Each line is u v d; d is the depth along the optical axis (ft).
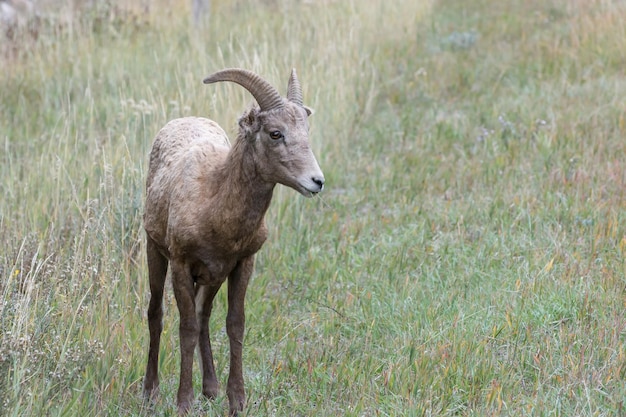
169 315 82.69
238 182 64.28
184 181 67.00
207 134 73.77
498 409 65.77
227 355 78.33
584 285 83.87
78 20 163.94
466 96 152.05
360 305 86.79
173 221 66.49
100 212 88.48
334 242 101.35
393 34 181.16
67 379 66.54
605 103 135.03
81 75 146.92
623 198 102.32
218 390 72.02
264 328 82.74
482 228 99.86
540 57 161.99
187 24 176.96
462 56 173.47
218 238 65.21
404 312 83.35
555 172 110.93
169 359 75.92
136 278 85.76
